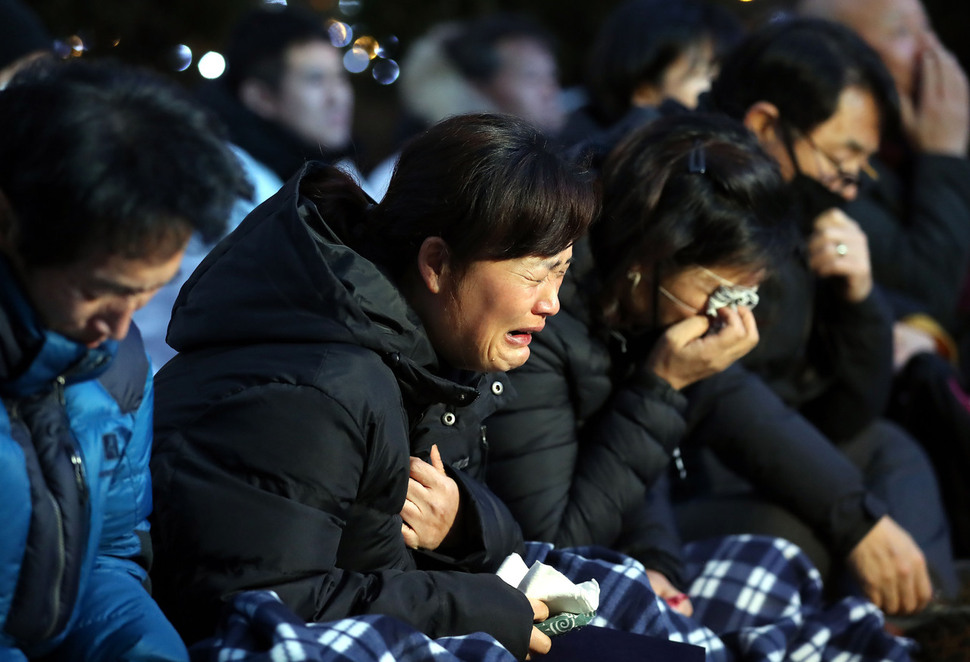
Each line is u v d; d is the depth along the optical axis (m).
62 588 4.19
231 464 4.80
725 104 8.21
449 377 5.71
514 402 6.71
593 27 21.69
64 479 4.17
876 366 8.56
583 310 6.89
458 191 5.13
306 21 12.91
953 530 9.74
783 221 6.72
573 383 6.89
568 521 6.68
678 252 6.59
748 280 6.73
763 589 7.34
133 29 17.00
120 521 4.64
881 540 7.81
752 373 8.20
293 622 4.53
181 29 17.42
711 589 7.44
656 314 6.86
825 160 7.96
